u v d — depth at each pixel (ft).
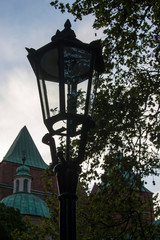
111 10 32.48
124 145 36.24
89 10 32.35
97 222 33.81
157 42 36.65
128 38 32.81
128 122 35.96
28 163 188.65
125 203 33.71
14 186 160.56
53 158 14.39
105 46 35.53
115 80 37.52
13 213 109.29
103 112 36.27
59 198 13.14
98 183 36.65
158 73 37.17
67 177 13.35
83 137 14.34
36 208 142.41
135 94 34.91
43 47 15.03
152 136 35.06
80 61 14.89
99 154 38.22
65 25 15.61
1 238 97.91
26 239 57.11
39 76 15.25
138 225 33.14
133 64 37.42
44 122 14.66
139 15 33.83
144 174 34.50
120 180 34.68
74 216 12.80
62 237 12.35
